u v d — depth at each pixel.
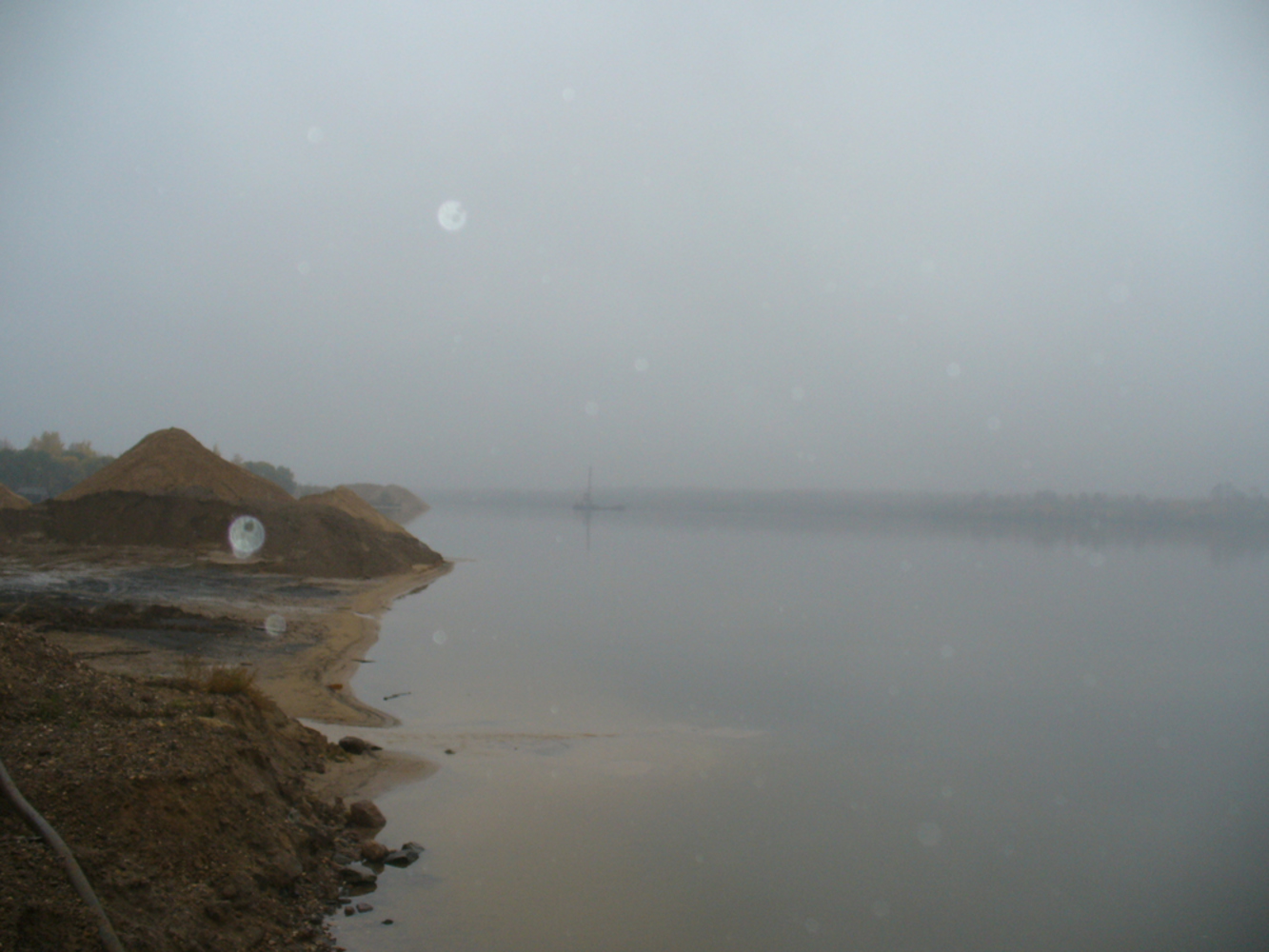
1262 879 7.43
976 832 8.49
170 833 5.43
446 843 7.48
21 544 31.44
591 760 10.36
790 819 8.63
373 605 25.22
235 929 5.19
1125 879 7.42
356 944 5.64
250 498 37.91
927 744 11.95
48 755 5.67
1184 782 10.34
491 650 18.42
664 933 6.07
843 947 6.02
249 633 17.50
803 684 16.06
